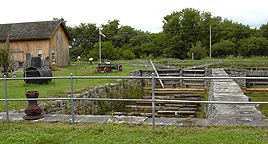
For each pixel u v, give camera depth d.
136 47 66.62
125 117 6.55
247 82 23.64
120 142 4.98
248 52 59.16
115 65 25.16
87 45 70.50
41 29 31.97
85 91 13.46
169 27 68.25
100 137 5.27
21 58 31.55
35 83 15.41
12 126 6.23
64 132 5.71
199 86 24.67
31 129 5.95
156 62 32.66
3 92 12.48
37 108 6.69
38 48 31.25
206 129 5.48
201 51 50.00
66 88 13.53
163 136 5.21
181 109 15.76
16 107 9.30
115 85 17.50
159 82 25.69
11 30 32.62
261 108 11.48
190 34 65.19
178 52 64.62
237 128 5.45
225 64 29.41
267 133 5.11
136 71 25.09
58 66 32.69
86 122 6.28
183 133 5.32
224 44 59.22
